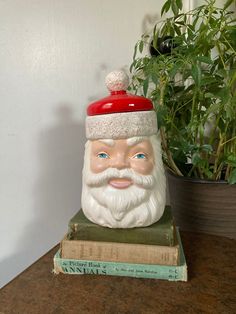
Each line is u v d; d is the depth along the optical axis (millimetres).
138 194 450
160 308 377
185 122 658
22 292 415
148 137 464
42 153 647
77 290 419
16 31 587
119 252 453
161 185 480
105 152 451
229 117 547
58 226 692
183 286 426
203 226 624
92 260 459
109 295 407
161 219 494
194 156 577
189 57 535
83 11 654
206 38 567
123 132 435
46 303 391
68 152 680
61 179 680
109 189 453
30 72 611
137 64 641
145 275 447
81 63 667
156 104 574
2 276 635
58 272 465
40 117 633
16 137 614
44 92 631
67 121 667
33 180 645
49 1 611
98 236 469
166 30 662
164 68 561
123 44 726
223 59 594
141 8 744
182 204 636
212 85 586
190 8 742
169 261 442
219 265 488
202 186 589
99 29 681
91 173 461
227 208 591
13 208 632
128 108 434
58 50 635
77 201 712
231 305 381
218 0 725
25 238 655
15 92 601
